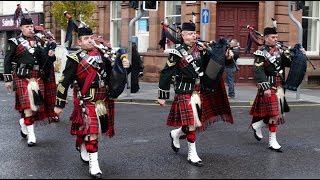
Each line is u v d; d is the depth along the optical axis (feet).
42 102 23.91
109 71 18.57
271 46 23.00
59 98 18.19
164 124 30.27
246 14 55.57
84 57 18.04
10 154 21.81
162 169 19.49
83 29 18.20
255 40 23.75
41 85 24.02
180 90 20.12
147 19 62.49
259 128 24.77
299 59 23.09
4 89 52.49
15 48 23.54
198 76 20.11
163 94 19.97
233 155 22.15
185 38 20.03
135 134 26.89
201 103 20.51
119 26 68.90
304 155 22.34
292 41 55.88
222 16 55.62
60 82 18.19
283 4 55.11
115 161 20.76
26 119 23.61
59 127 28.91
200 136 26.55
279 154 22.47
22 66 23.53
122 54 18.04
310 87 55.98
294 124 30.73
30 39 23.91
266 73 23.00
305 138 26.30
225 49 20.40
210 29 54.70
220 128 29.07
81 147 19.89
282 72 23.26
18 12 29.17
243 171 19.33
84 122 18.02
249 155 22.20
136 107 38.52
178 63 20.03
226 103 21.47
